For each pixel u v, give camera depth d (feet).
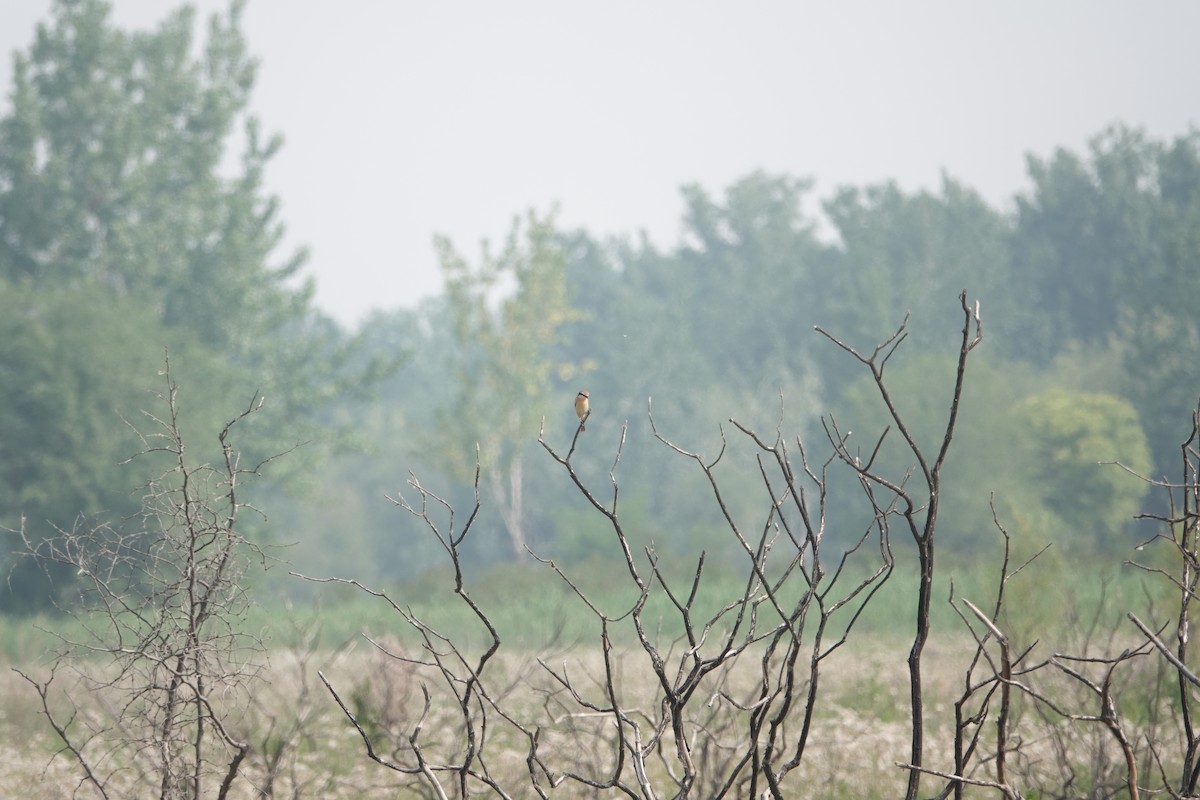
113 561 57.36
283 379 541.75
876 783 86.94
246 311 529.45
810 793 83.10
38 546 58.75
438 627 269.64
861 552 370.53
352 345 560.20
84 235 508.53
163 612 56.70
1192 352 623.77
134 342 408.46
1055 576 146.61
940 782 85.30
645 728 89.92
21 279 497.87
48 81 517.96
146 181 504.84
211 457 395.14
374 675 105.91
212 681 58.90
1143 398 652.89
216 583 56.75
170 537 56.49
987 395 599.57
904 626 225.97
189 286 518.37
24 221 499.92
